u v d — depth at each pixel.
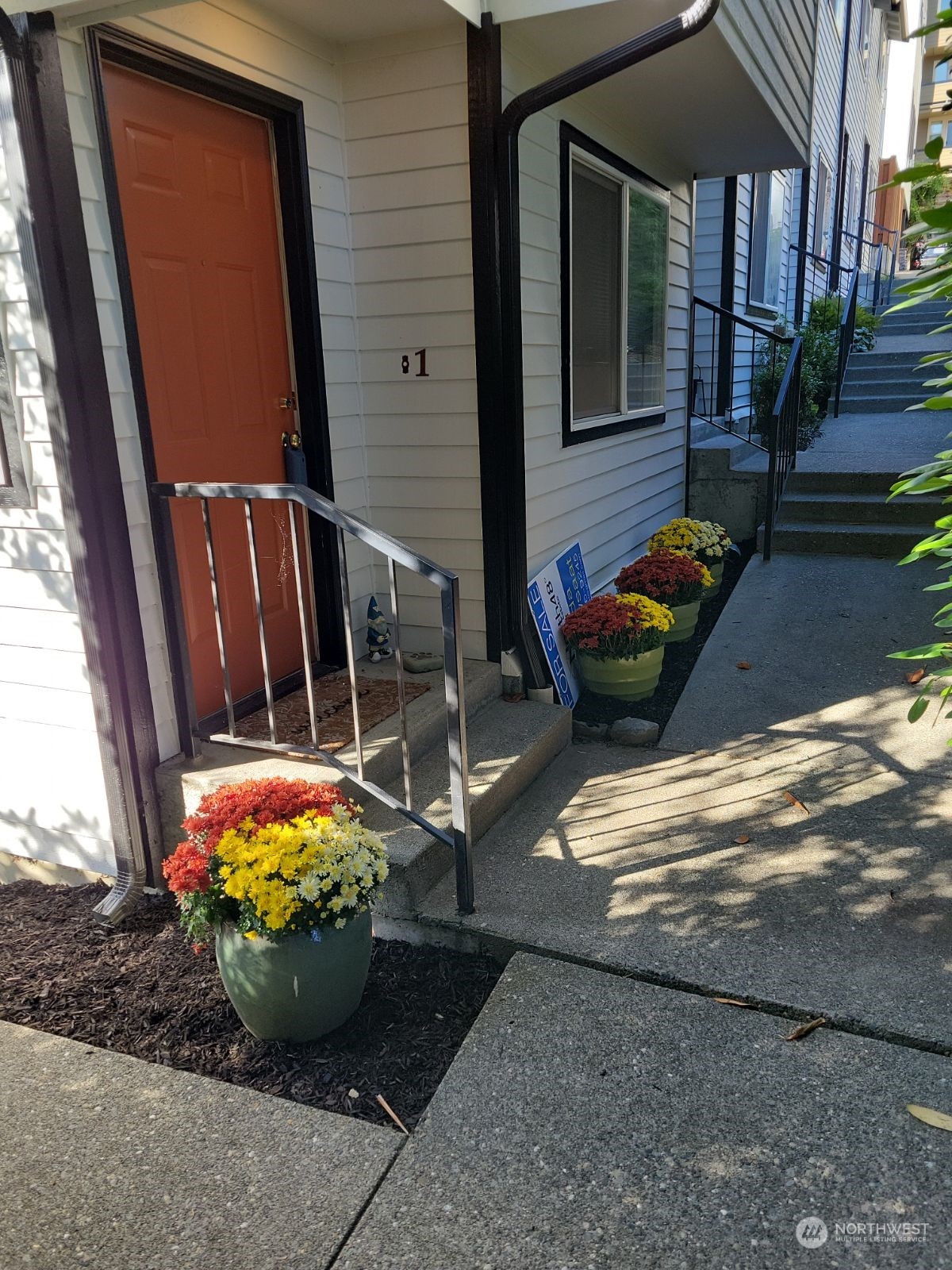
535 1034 2.35
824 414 10.00
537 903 2.90
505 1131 2.07
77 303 2.71
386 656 4.26
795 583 6.07
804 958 2.58
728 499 7.68
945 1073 2.16
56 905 3.14
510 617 4.21
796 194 12.09
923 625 5.21
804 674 4.72
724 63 4.29
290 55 3.57
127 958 2.83
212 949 2.84
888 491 7.03
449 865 3.10
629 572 5.39
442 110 3.75
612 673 4.53
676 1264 1.75
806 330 10.02
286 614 3.96
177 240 3.19
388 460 4.21
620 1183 1.92
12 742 3.21
